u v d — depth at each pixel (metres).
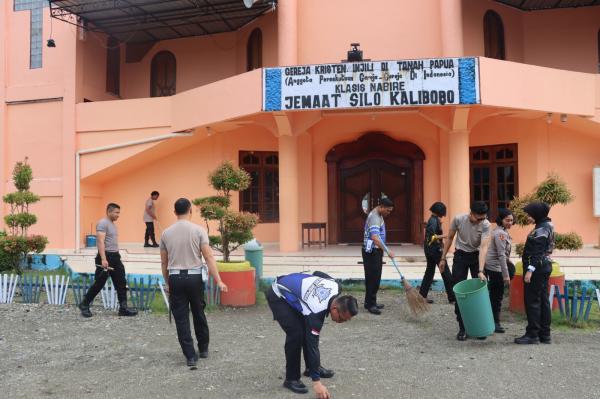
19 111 15.06
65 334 6.84
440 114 11.83
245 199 14.65
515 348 6.02
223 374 5.18
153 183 14.92
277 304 4.71
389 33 13.29
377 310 7.92
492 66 10.82
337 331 6.93
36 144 14.88
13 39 15.21
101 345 6.30
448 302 8.67
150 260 11.98
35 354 5.94
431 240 8.20
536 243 6.14
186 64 16.20
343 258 11.26
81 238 14.44
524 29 14.50
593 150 13.26
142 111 14.12
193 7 13.70
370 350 6.02
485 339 6.44
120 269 7.90
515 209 8.05
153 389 4.77
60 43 14.79
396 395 4.56
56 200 14.60
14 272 10.56
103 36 15.71
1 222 14.80
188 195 14.62
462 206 11.71
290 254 11.78
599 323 7.20
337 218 14.31
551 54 14.39
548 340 6.23
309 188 14.22
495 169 13.95
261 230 14.72
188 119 13.36
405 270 10.50
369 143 14.09
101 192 15.26
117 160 14.27
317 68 11.12
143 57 16.39
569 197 7.93
